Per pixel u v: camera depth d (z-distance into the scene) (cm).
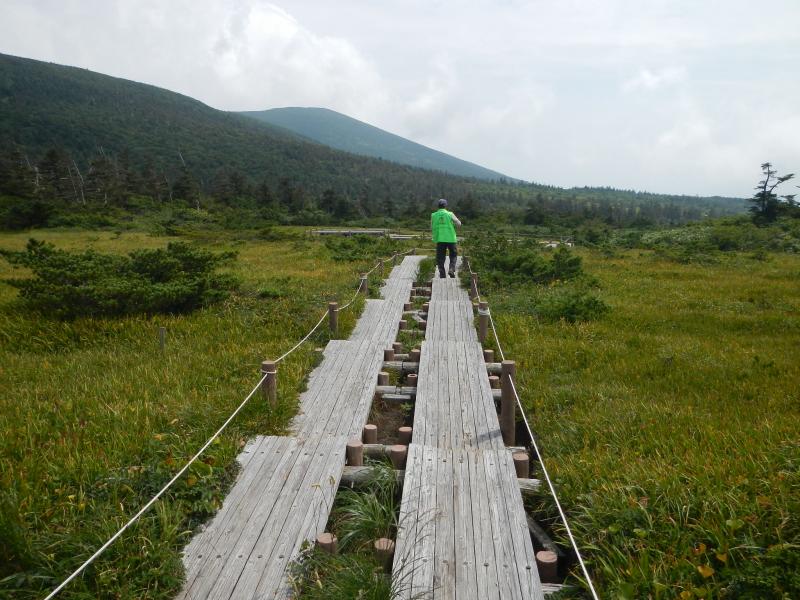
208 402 664
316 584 388
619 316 1228
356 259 2250
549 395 766
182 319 1102
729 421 627
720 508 428
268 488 507
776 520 408
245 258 2458
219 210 6906
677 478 478
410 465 543
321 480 520
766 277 1888
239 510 475
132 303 1109
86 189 9306
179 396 689
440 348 924
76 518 439
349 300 1328
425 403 721
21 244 3041
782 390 730
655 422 630
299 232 4509
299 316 1151
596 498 480
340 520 495
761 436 562
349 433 631
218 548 429
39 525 431
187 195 7638
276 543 435
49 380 781
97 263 1233
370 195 14512
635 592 371
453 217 1711
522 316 1211
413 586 389
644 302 1418
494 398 766
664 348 953
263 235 3869
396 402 810
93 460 519
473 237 2669
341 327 1096
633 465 520
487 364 884
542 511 511
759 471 479
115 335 1007
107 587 375
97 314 1102
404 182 18762
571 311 1197
